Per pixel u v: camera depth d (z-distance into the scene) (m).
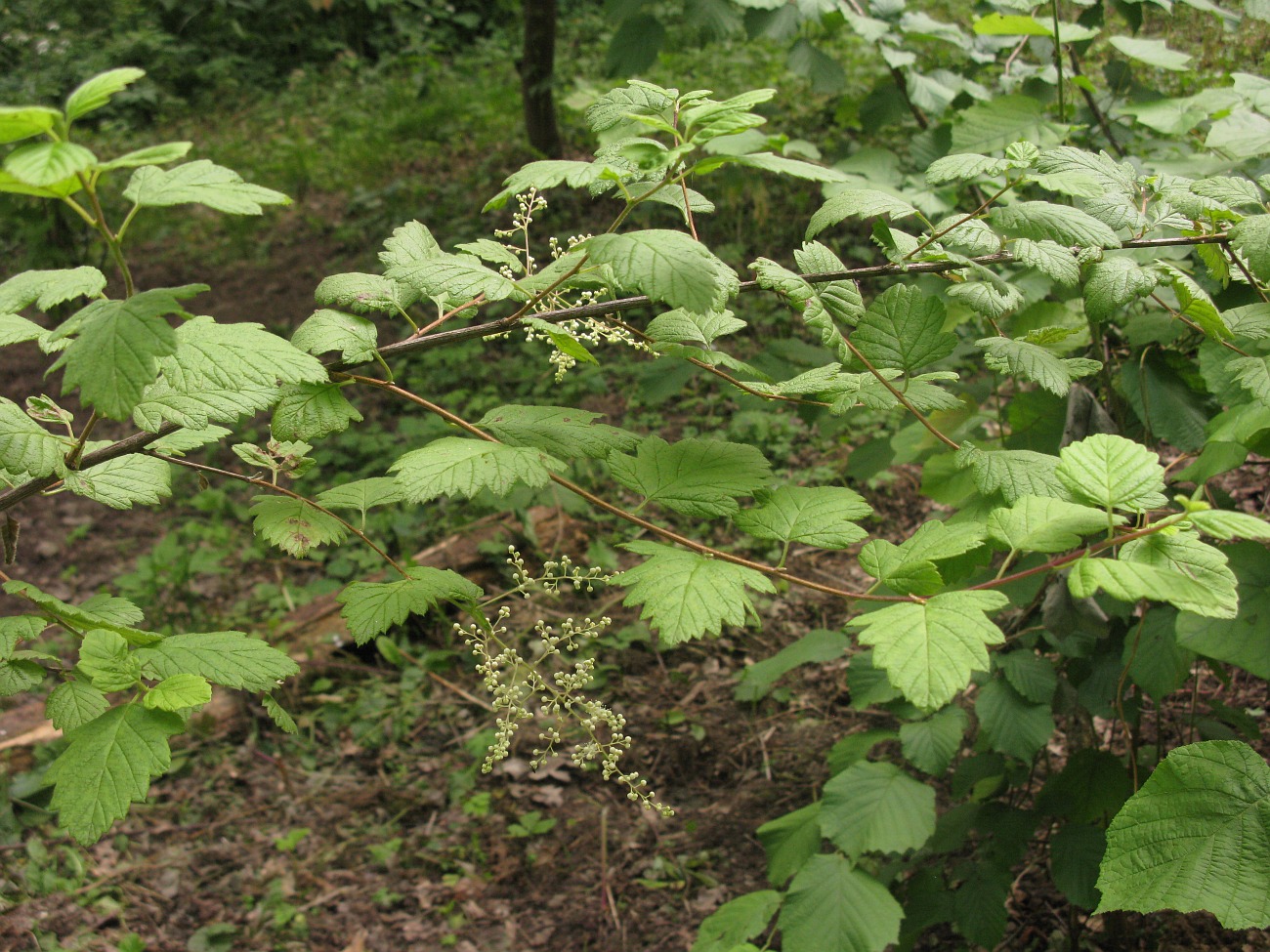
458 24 12.72
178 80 11.76
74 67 10.50
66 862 3.57
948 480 2.34
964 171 1.49
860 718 4.05
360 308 1.42
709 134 1.19
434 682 4.50
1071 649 2.43
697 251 1.15
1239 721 2.59
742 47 9.49
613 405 6.06
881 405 1.42
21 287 1.15
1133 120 2.89
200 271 8.04
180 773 4.04
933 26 2.76
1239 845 1.11
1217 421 1.74
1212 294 2.03
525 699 1.48
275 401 1.31
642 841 3.73
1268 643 1.82
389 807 3.94
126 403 1.00
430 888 3.62
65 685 1.20
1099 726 3.34
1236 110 2.18
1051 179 1.49
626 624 4.69
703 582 1.22
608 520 5.20
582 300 1.52
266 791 4.00
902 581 1.21
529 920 3.47
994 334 2.44
